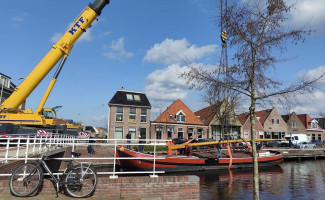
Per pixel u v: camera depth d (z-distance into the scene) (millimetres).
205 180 14312
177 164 16062
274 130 43250
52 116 19453
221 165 17828
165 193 6414
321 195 11172
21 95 15367
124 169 15312
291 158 28344
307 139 46219
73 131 25922
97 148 20078
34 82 15594
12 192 5613
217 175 15953
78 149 19547
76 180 5844
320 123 56844
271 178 15578
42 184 5891
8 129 14719
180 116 35219
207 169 17344
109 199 5828
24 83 15461
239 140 18438
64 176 5898
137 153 15000
